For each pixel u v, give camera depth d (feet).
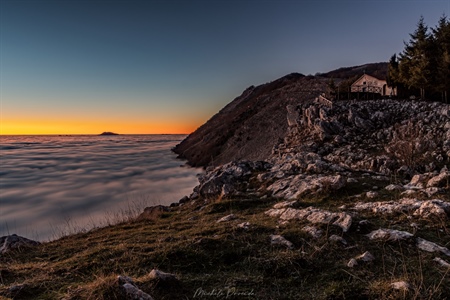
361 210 38.47
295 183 58.90
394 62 210.38
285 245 28.40
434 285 19.27
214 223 41.78
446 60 160.25
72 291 19.39
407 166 77.92
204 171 232.94
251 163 80.69
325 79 354.54
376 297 19.13
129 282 19.33
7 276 25.45
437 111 115.75
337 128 128.47
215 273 24.04
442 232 29.30
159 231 40.60
